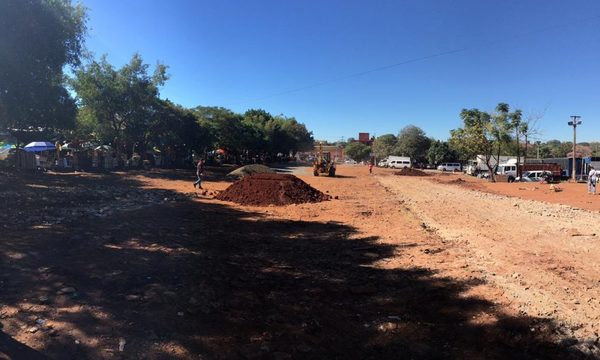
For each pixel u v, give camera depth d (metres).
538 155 85.75
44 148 34.03
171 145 48.19
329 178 46.16
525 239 11.52
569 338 5.09
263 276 7.48
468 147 45.56
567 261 8.98
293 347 4.68
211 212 15.91
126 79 37.34
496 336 5.14
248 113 109.25
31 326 4.75
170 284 6.55
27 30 18.84
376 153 123.88
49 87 23.45
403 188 32.16
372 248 10.21
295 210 17.48
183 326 5.02
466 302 6.35
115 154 40.62
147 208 15.86
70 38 23.11
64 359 4.09
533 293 6.79
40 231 10.03
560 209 18.59
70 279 6.44
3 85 20.00
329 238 11.50
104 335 4.62
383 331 5.26
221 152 69.38
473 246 10.56
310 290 6.82
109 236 9.84
